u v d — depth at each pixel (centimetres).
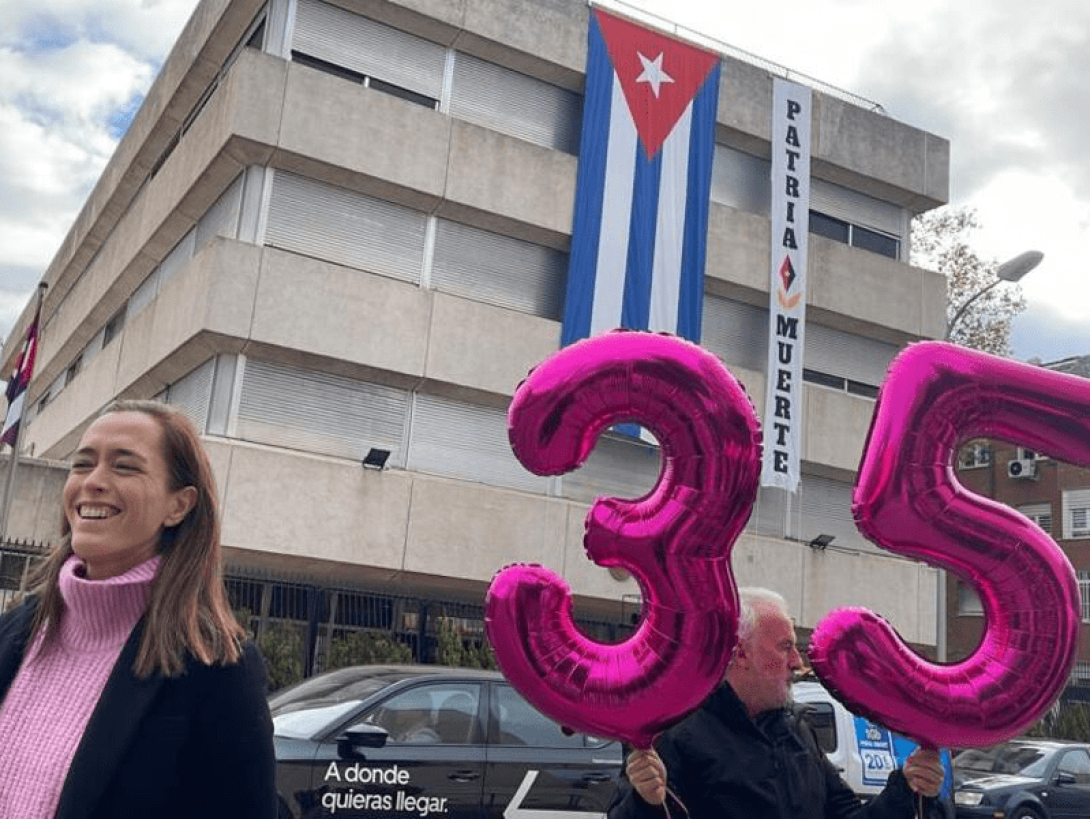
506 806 633
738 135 1988
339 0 1636
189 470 197
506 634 237
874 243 2173
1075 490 3170
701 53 1894
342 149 1568
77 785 169
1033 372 254
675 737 276
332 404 1552
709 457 238
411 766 615
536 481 1686
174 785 175
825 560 1920
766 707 282
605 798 659
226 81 1572
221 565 199
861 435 2011
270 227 1544
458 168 1656
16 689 187
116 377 1869
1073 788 1239
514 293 1723
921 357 252
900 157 2173
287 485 1456
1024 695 243
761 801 271
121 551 190
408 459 1595
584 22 1819
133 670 177
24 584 204
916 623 2002
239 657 185
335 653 1395
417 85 1695
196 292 1505
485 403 1661
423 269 1652
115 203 2258
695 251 1811
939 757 257
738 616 239
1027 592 246
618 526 240
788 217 1942
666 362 239
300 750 596
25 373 1451
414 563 1527
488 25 1727
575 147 1823
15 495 1441
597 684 237
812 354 2045
